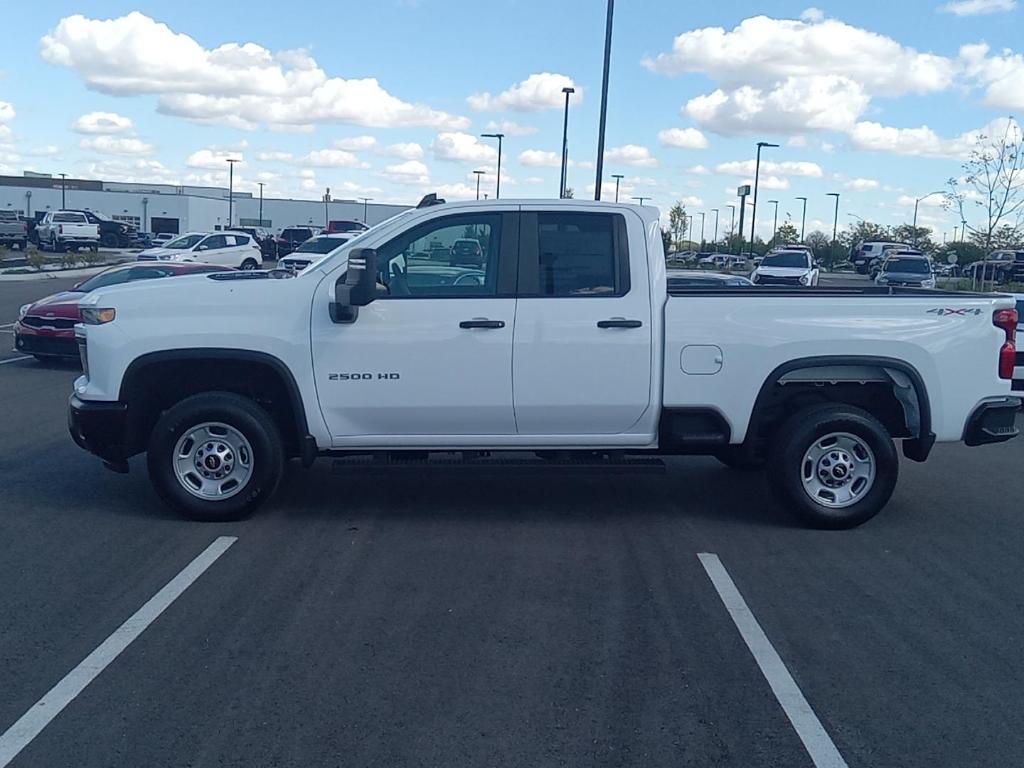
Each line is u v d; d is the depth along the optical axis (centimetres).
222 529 778
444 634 580
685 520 827
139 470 964
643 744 457
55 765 434
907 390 798
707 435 777
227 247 3922
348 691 506
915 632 596
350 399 760
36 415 1243
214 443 782
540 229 764
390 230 764
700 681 523
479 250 765
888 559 735
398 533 777
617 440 779
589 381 761
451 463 780
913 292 853
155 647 557
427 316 754
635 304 761
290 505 852
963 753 454
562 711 488
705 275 1357
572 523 814
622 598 643
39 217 8425
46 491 884
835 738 466
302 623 593
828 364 775
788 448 788
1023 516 863
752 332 766
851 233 8425
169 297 764
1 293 3094
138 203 9150
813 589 667
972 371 788
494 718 480
